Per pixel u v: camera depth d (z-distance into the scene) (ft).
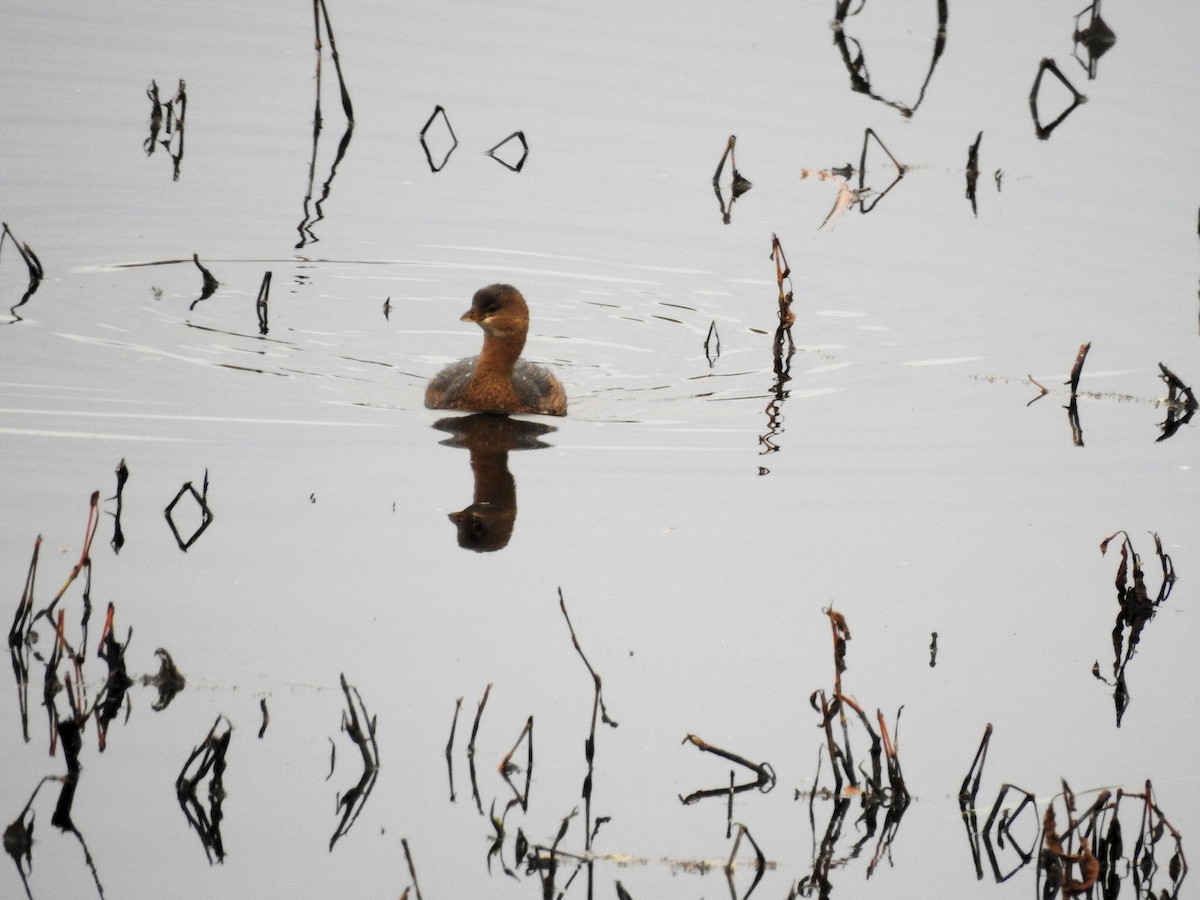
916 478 46.11
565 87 79.41
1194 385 53.16
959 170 71.31
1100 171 71.15
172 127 72.90
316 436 47.14
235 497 42.52
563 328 57.88
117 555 38.96
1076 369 51.88
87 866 28.84
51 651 35.09
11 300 56.29
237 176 69.26
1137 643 37.83
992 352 56.18
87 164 69.10
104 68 79.05
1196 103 77.82
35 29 82.94
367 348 55.16
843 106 77.56
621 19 87.97
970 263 63.21
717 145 73.51
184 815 30.45
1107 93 79.00
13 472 43.14
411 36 84.94
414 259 62.80
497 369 50.29
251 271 60.90
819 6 90.99
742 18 88.48
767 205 68.39
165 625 36.17
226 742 30.71
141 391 49.60
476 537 40.98
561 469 45.80
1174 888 30.37
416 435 47.85
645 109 77.15
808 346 56.75
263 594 37.68
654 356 55.98
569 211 67.51
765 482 45.39
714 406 51.57
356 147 72.84
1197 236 65.16
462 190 69.05
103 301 56.90
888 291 61.11
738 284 61.87
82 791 30.86
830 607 38.58
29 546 39.09
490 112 76.59
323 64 81.05
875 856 30.86
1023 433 49.67
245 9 87.86
